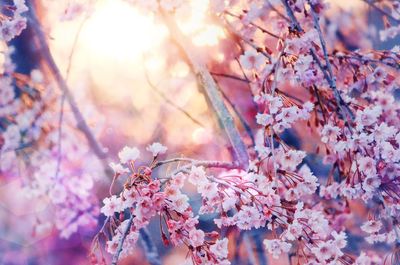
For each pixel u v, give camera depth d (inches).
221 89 83.5
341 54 71.4
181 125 100.3
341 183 69.9
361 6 88.9
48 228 87.7
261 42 76.1
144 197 62.3
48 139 84.4
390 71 72.4
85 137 85.7
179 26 79.9
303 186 65.7
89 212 87.5
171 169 77.3
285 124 65.9
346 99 69.3
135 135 106.0
